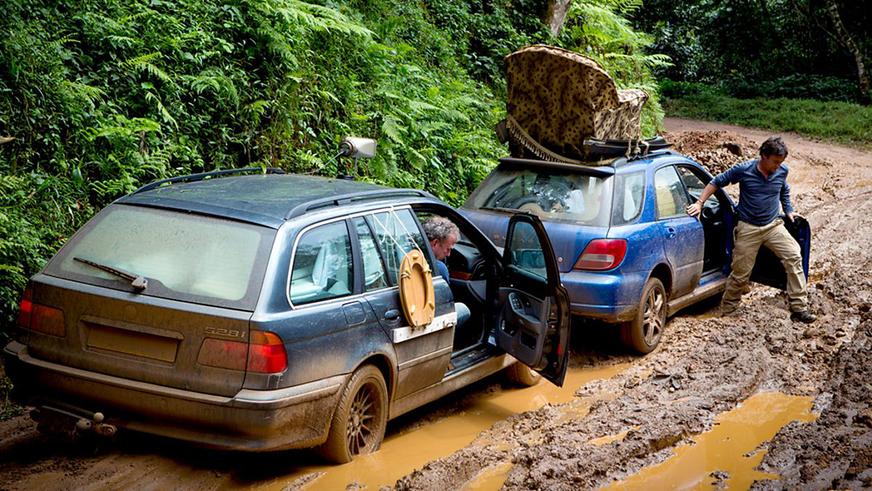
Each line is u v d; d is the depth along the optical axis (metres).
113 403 4.63
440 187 11.23
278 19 10.18
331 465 5.12
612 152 8.08
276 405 4.46
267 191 5.46
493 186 8.23
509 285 6.51
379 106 11.03
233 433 4.50
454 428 6.12
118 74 8.53
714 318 8.77
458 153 12.09
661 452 5.62
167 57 8.91
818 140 26.17
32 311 4.83
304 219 4.95
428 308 5.54
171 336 4.53
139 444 5.19
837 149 24.05
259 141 9.38
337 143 10.15
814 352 7.64
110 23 8.57
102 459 4.94
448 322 5.83
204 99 9.09
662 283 8.15
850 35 38.03
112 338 4.65
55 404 4.77
